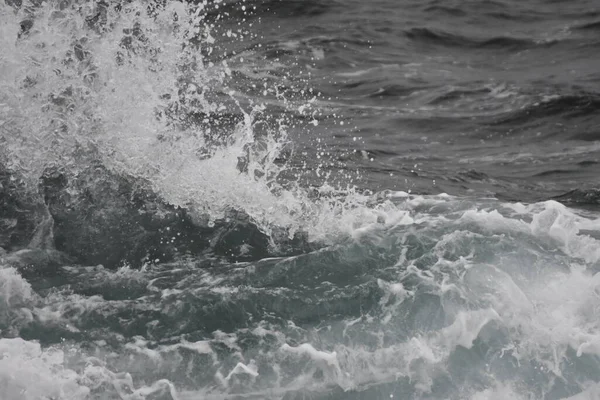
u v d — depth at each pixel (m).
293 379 14.05
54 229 18.30
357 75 37.53
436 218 18.83
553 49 44.12
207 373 14.05
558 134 31.41
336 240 18.06
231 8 44.84
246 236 18.41
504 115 33.12
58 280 16.58
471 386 14.17
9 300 15.51
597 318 15.12
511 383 14.28
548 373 14.43
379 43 43.16
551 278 15.95
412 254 17.08
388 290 15.96
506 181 25.66
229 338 14.86
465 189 24.30
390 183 23.89
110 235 18.30
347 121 30.83
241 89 32.84
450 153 28.56
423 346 14.71
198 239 18.34
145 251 17.89
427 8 50.72
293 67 37.41
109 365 14.08
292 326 15.23
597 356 14.64
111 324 15.11
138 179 19.86
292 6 46.75
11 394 12.95
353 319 15.35
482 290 15.65
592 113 33.41
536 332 14.86
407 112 32.97
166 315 15.42
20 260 17.22
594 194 23.59
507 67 41.09
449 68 40.22
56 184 19.41
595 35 46.28
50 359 13.61
